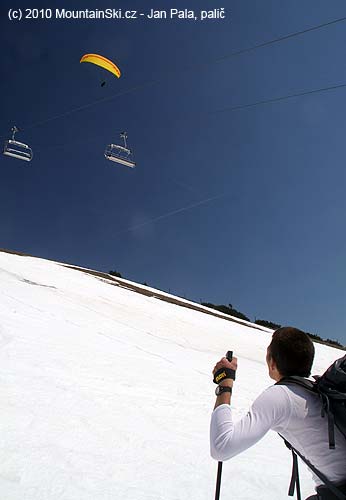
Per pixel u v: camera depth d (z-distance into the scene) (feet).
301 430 6.41
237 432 6.22
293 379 6.81
